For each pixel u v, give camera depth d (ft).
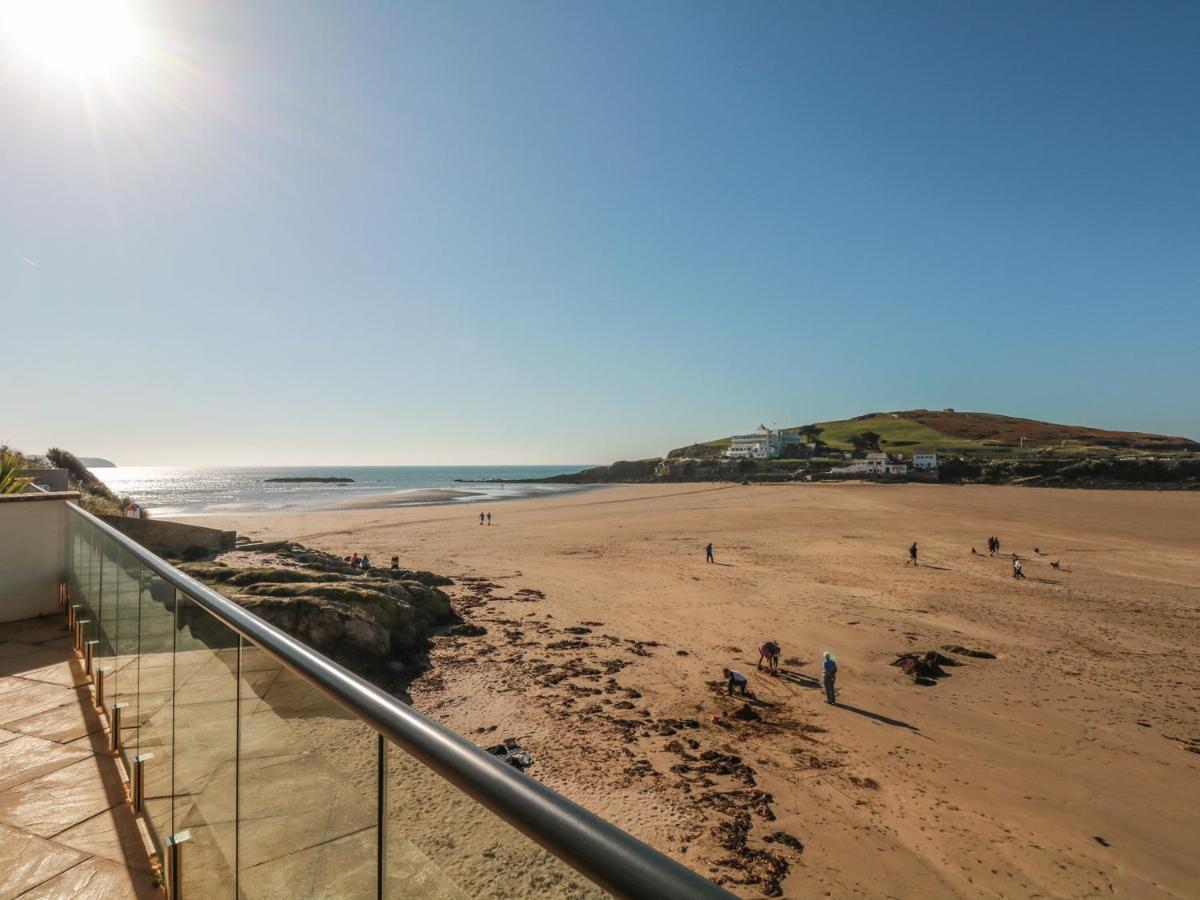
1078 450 483.92
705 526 163.22
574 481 561.02
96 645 15.65
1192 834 29.91
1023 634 63.72
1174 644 60.64
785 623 66.80
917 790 33.37
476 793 3.30
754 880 26.25
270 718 6.09
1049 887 26.12
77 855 10.00
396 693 46.37
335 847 5.11
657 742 38.45
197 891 8.20
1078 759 37.22
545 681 48.78
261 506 252.83
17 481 30.27
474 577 91.35
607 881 2.38
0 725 14.44
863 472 426.10
